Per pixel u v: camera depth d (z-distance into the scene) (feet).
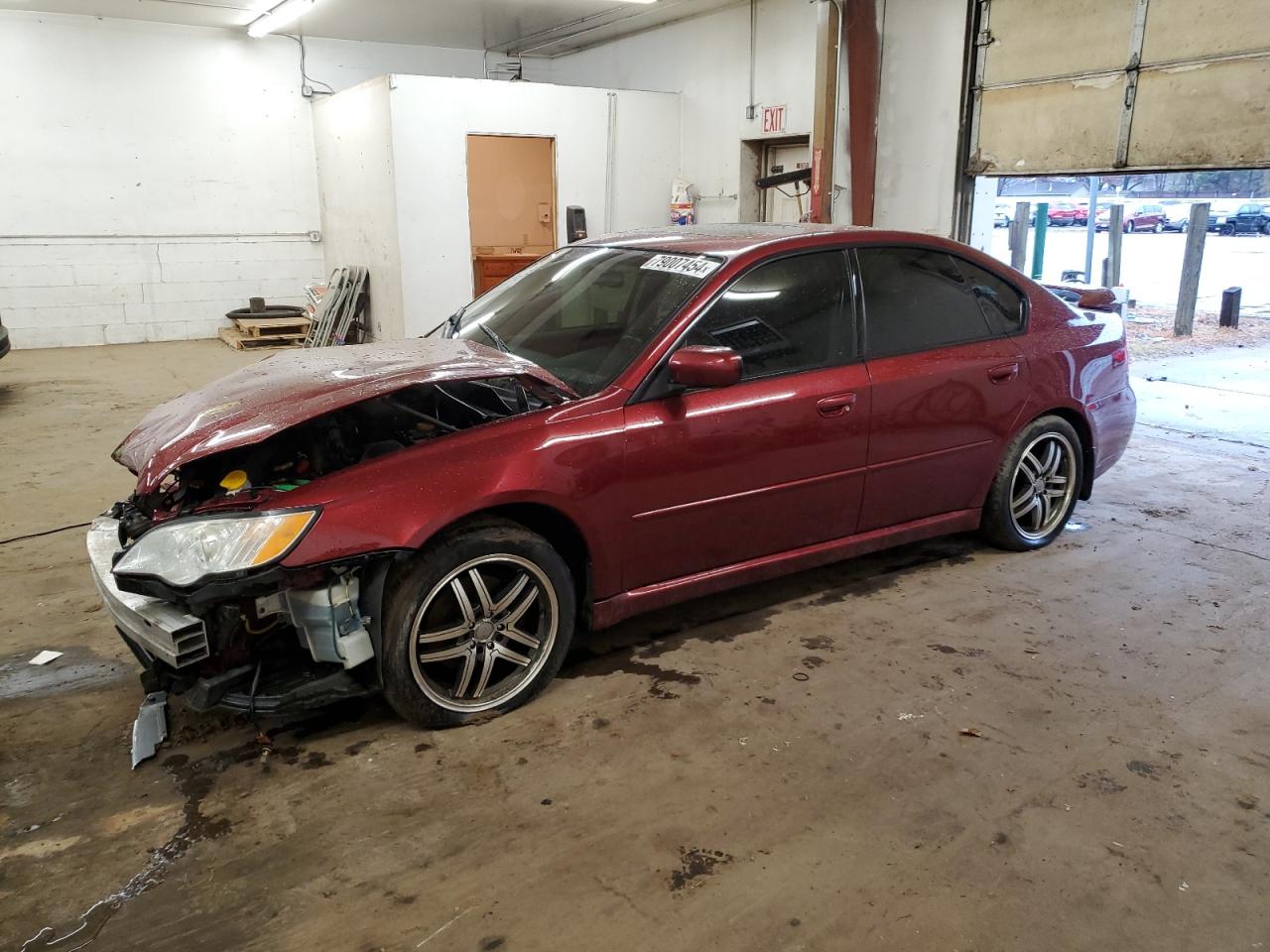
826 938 6.46
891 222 27.35
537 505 9.17
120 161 36.58
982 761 8.59
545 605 9.46
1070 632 11.28
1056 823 7.70
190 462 8.29
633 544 9.86
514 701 9.41
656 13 34.86
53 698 9.77
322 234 41.11
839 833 7.57
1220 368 30.35
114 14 34.53
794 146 32.83
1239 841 7.50
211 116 37.96
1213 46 18.95
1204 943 6.42
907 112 26.22
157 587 7.86
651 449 9.66
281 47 38.75
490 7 33.73
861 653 10.72
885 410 11.37
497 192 33.83
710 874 7.10
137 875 7.09
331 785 8.21
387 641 8.47
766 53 32.07
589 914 6.68
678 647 10.88
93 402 25.64
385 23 36.68
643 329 10.23
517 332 11.59
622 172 36.01
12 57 33.99
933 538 14.62
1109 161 21.29
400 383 8.79
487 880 7.04
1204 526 15.21
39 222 35.58
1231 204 78.64
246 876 7.08
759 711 9.43
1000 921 6.62
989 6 23.44
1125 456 19.71
